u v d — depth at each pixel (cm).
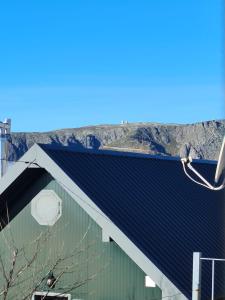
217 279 1384
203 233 1539
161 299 1291
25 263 1499
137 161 1741
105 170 1559
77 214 1439
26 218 1522
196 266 1159
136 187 1576
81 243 1424
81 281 1385
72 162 1490
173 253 1362
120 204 1441
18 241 1526
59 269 1440
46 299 1448
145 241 1346
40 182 1502
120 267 1369
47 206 1487
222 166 1139
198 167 2002
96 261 1402
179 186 1734
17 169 1458
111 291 1377
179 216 1549
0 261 1430
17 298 1473
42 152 1427
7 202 1534
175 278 1270
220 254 1484
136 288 1341
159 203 1563
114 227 1311
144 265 1270
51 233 1470
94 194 1405
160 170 1773
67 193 1459
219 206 1705
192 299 1184
